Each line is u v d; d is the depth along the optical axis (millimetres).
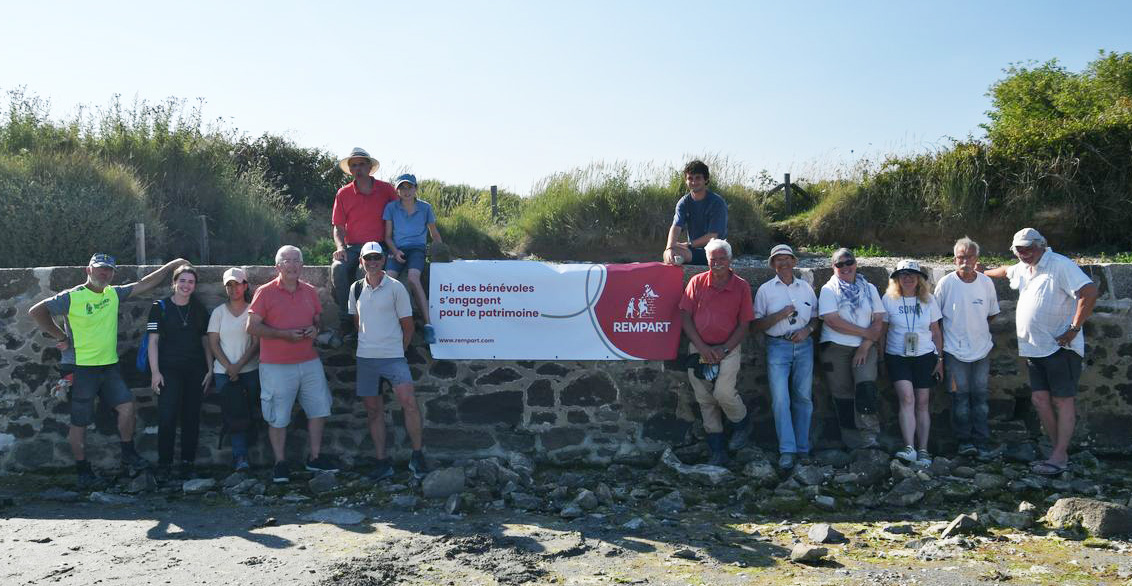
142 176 15539
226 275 6906
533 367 7352
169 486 6820
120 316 7402
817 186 19984
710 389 6895
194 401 7074
